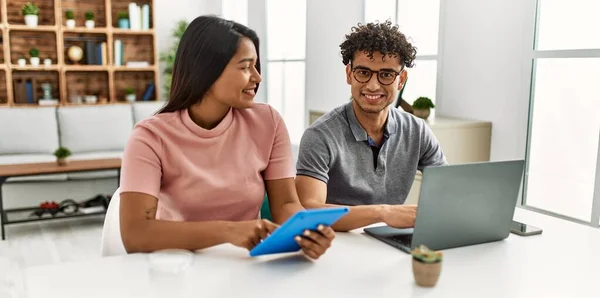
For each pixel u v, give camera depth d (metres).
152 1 6.44
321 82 5.13
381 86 1.80
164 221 1.39
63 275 1.21
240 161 1.60
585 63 3.03
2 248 3.76
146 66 6.48
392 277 1.22
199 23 1.51
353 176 1.91
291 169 1.71
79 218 4.59
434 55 3.97
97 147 5.38
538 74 3.27
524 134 3.31
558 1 3.13
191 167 1.53
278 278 1.20
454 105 3.78
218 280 1.18
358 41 1.79
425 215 1.36
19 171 3.95
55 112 5.32
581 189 3.13
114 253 1.57
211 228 1.36
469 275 1.25
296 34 5.67
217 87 1.50
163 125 1.52
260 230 1.34
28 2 6.07
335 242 1.47
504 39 3.37
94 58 6.26
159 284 1.16
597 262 1.37
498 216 1.49
